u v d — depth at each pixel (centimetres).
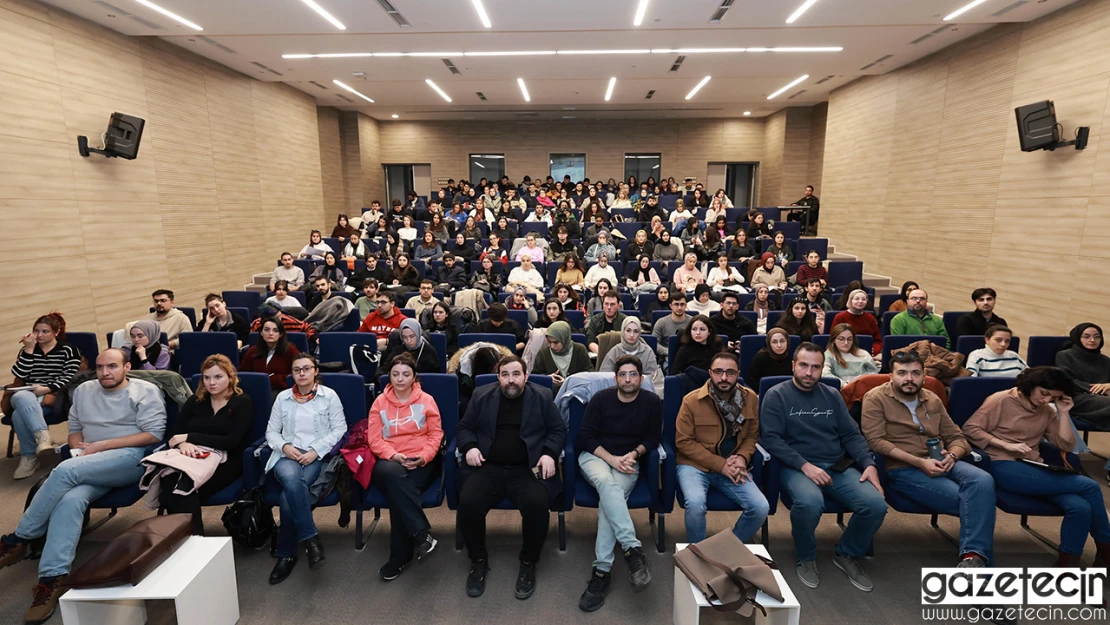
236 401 296
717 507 275
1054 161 589
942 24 664
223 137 849
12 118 525
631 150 1555
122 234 657
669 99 1209
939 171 779
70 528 256
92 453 280
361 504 281
